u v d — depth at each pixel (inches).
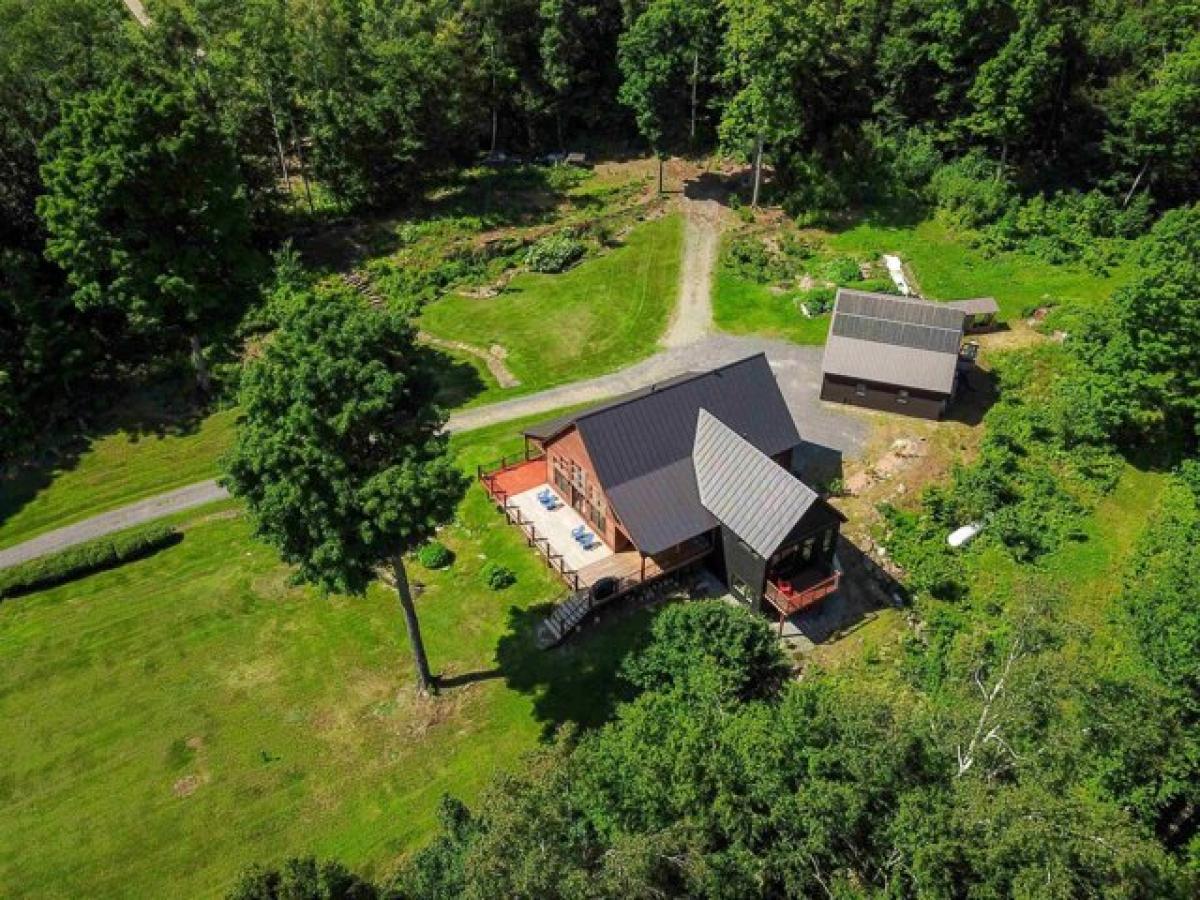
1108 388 2033.7
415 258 2859.3
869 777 999.0
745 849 983.0
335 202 3046.3
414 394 1459.2
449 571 1851.6
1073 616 1718.8
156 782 1498.5
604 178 3415.4
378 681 1647.4
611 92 3668.8
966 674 1295.5
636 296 2731.3
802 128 3093.0
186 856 1395.2
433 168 3169.3
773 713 1168.2
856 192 3097.9
